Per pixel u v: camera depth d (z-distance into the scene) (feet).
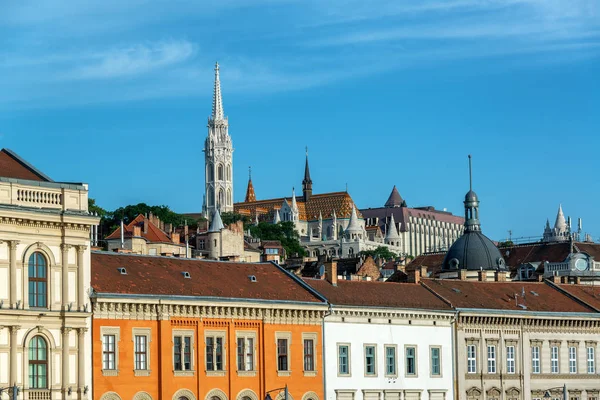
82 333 442.91
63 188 442.09
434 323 583.58
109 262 481.87
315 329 533.14
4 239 422.00
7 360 420.77
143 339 468.75
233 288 508.12
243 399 501.15
